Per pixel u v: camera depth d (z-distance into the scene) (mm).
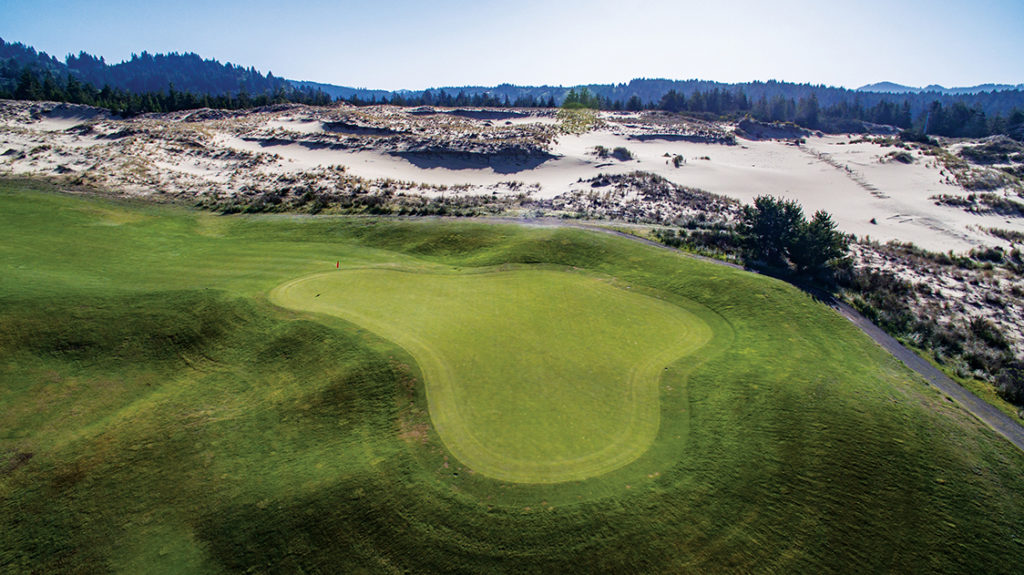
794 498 14648
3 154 56188
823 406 18609
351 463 16344
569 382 20047
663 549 13211
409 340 22828
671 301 28312
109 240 36625
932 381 21703
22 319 22891
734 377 20578
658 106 171500
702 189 64125
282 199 51156
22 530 14555
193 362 22250
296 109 107812
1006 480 15484
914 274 36438
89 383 20594
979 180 67750
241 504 15125
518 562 12992
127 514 15039
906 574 12562
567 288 29672
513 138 81625
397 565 13078
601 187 60562
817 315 26828
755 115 159750
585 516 14125
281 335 23594
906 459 16031
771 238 38250
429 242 38625
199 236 40156
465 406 18531
